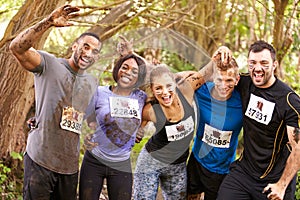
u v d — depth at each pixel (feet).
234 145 15.96
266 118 14.84
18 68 20.83
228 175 15.65
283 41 26.86
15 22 19.25
